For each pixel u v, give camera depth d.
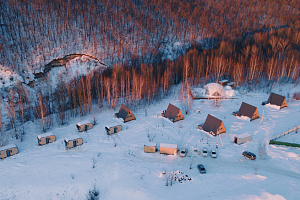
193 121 66.81
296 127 57.84
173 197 39.72
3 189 43.50
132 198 40.00
